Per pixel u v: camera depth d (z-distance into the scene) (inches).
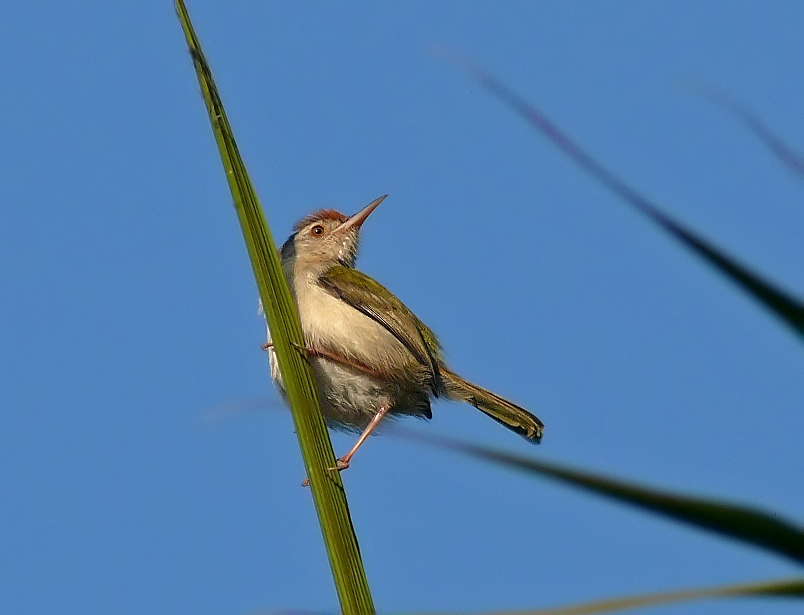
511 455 151.0
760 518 128.6
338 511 317.1
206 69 322.0
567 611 138.9
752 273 137.2
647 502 136.8
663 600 131.3
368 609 304.8
